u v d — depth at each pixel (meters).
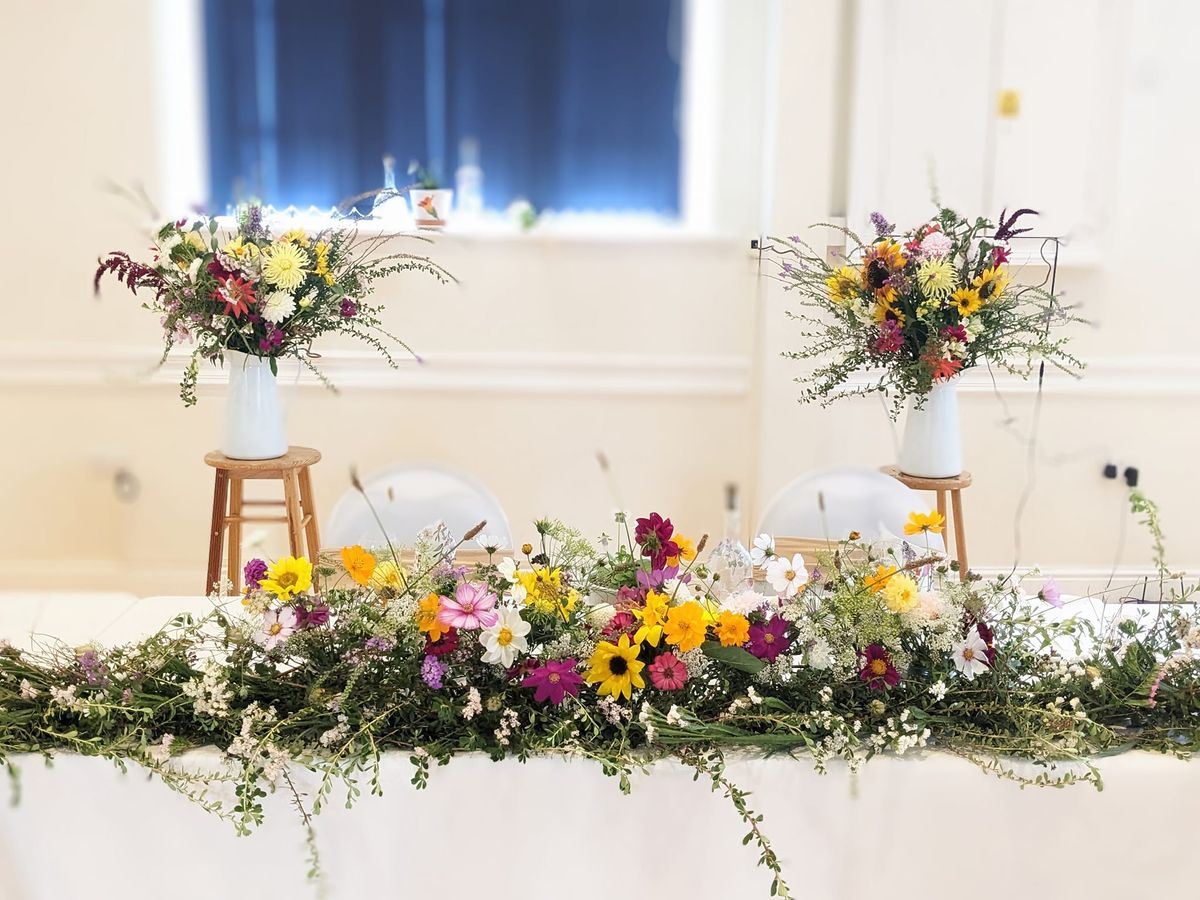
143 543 3.66
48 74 3.43
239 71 3.67
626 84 3.74
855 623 1.37
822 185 3.25
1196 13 3.22
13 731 1.34
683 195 3.81
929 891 1.36
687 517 3.75
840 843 1.35
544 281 3.60
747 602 1.40
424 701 1.35
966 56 3.23
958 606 1.37
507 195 3.78
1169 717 1.41
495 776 1.33
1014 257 3.30
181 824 1.32
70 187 3.48
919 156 3.27
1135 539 3.55
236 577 2.70
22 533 3.65
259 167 3.72
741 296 3.63
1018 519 3.53
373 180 3.73
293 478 2.62
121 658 1.42
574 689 1.30
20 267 3.50
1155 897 1.36
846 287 2.44
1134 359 3.42
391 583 1.38
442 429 3.65
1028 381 3.42
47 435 3.59
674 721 1.31
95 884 1.34
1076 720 1.32
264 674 1.38
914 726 1.33
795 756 1.34
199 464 3.61
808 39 3.17
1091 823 1.34
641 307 3.64
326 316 2.61
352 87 3.69
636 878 1.36
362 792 1.32
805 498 2.52
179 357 3.54
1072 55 3.24
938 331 2.33
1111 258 3.35
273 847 1.33
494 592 1.36
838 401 3.39
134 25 3.43
